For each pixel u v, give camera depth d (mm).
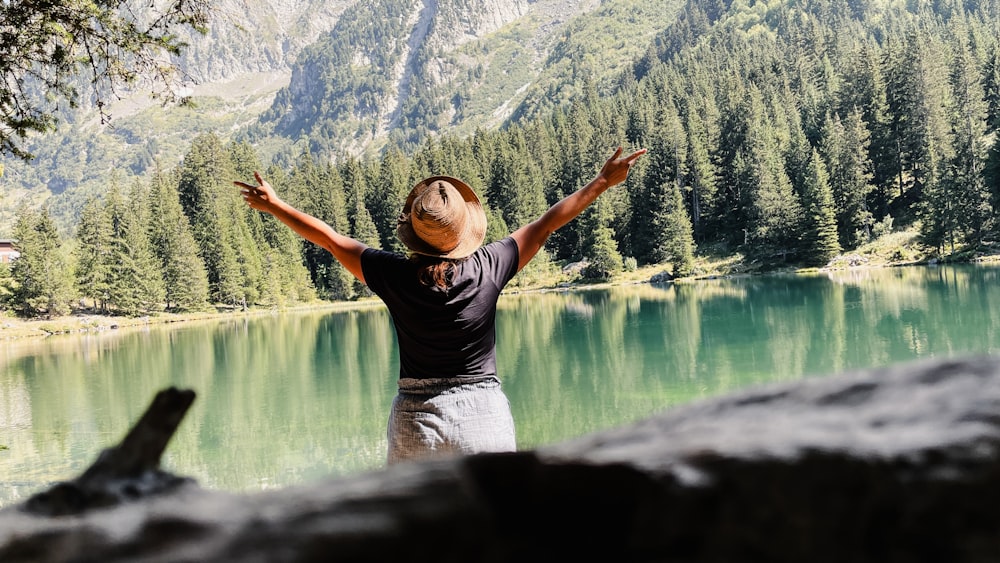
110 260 63719
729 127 77312
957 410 391
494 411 2068
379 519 334
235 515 342
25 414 19219
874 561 353
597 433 448
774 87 89312
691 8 183750
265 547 318
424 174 82250
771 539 356
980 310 28125
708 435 402
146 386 23688
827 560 349
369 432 15023
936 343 22266
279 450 13773
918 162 66188
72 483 410
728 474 365
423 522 337
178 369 28094
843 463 358
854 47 103188
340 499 349
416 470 373
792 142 71188
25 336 55688
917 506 352
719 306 38688
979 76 66062
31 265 60344
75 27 6043
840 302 35031
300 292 75312
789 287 47594
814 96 84250
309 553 316
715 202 73938
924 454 362
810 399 444
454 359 2068
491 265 2119
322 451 13594
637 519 361
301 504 346
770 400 456
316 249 81500
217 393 21469
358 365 26281
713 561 357
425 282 2020
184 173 80062
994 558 342
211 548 318
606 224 71875
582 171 81188
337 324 50062
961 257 54344
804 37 109500
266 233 77375
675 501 359
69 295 62219
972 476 353
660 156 74125
